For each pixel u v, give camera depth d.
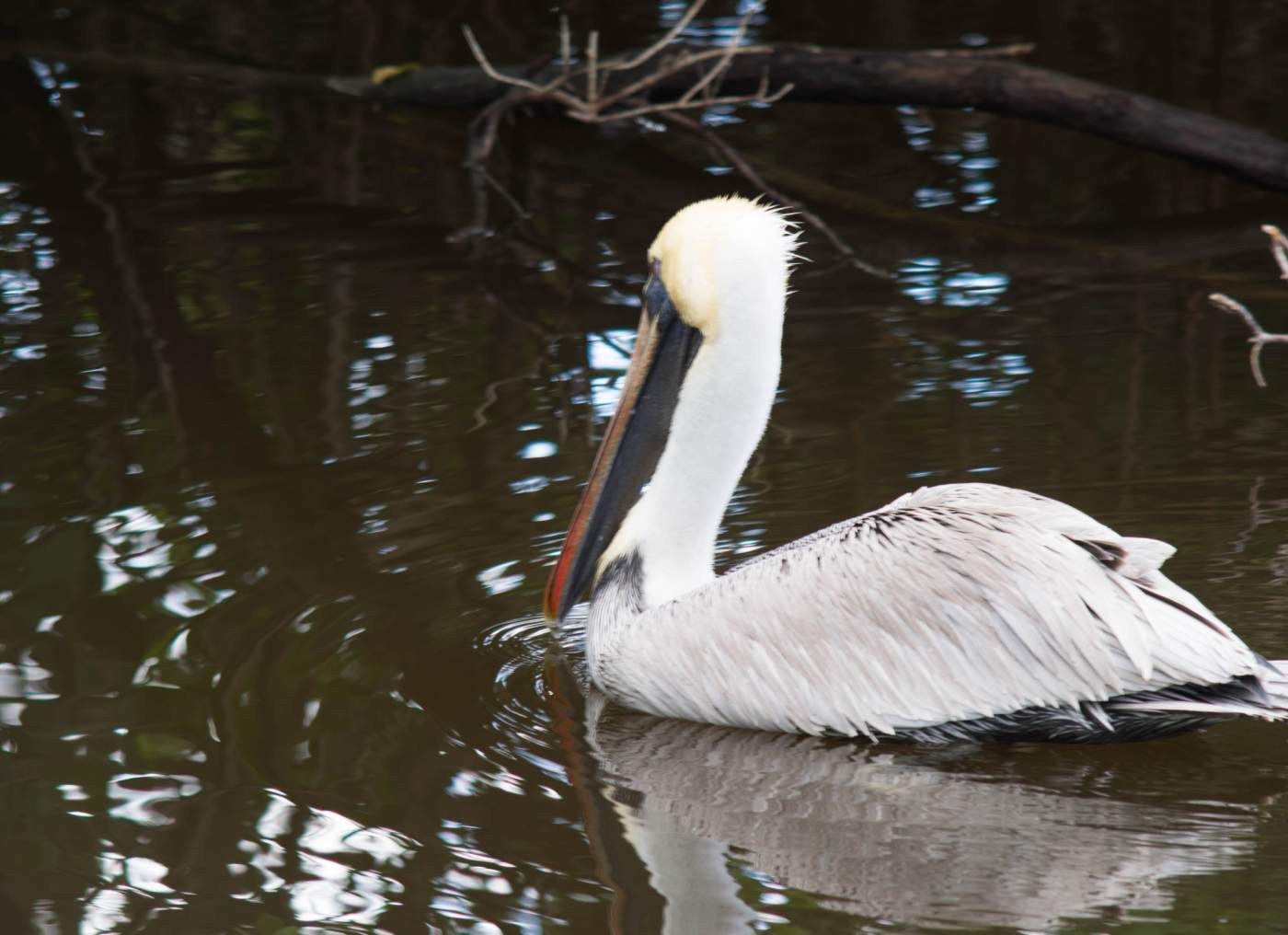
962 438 12.38
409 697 9.09
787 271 9.62
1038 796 7.96
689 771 8.32
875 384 13.59
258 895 7.16
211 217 18.98
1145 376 13.49
